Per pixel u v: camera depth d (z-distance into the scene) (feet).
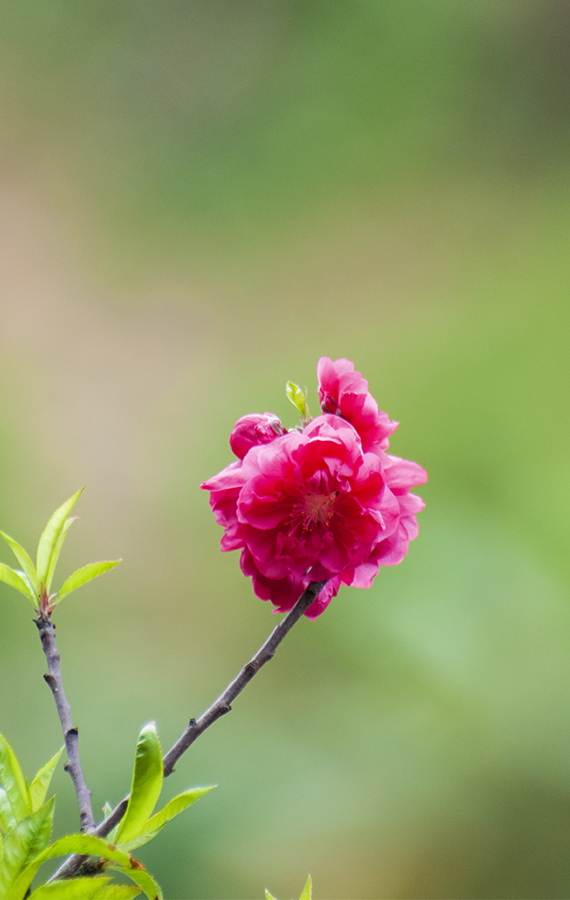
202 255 15.66
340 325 13.58
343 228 15.96
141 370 12.85
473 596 6.27
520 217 15.33
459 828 5.20
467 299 13.44
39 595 2.55
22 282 14.62
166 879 4.89
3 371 12.34
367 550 2.55
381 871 5.02
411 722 5.87
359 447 2.55
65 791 5.09
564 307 12.09
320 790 5.40
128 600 8.50
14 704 6.14
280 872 4.97
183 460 10.85
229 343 13.57
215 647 7.82
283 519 2.55
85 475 10.57
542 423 9.93
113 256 15.46
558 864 4.90
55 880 2.43
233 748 5.80
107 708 6.18
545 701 5.49
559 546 6.81
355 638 6.63
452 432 10.14
